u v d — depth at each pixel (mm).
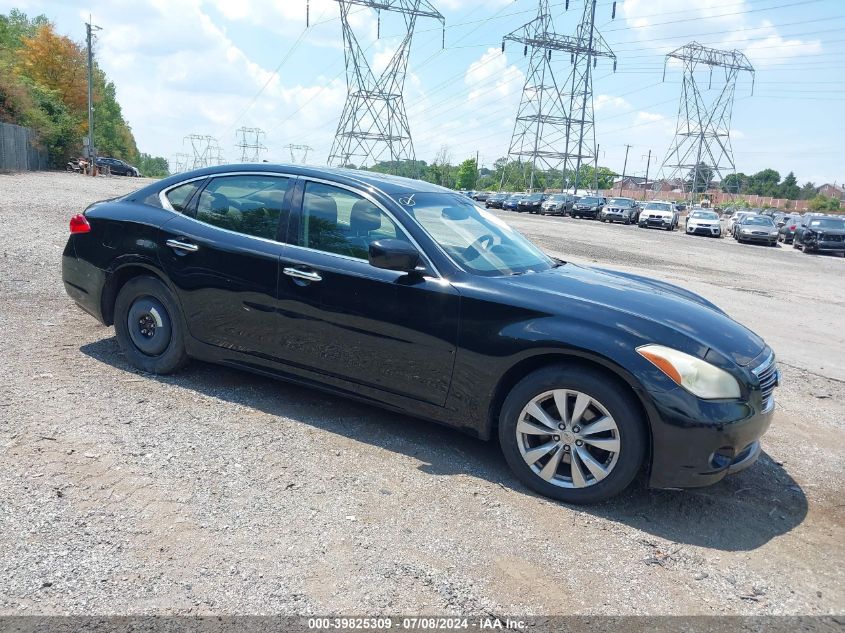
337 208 4266
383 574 2773
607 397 3385
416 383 3896
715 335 3629
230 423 4180
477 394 3727
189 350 4699
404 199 4246
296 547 2916
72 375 4750
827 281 17109
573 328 3484
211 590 2588
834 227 29062
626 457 3383
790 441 4812
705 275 15641
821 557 3225
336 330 4078
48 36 64188
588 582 2852
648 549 3164
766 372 3645
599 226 37844
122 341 4957
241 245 4402
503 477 3773
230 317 4453
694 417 3268
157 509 3127
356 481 3568
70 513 3031
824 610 2791
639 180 122188
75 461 3514
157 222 4727
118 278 4961
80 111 67562
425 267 3885
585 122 67312
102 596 2504
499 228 4797
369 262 3854
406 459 3893
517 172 85438
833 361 7535
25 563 2652
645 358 3332
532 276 4070
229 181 4691
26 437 3729
